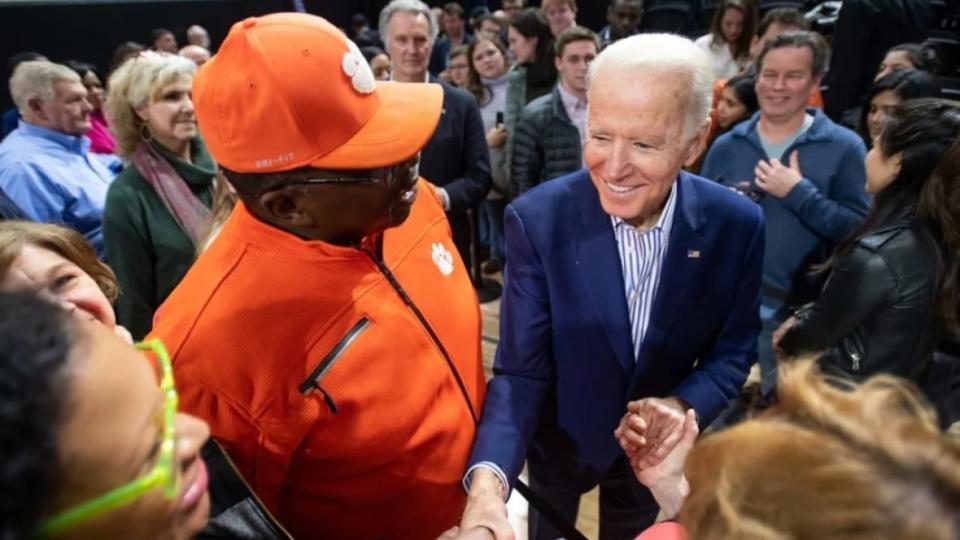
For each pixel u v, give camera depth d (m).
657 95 0.87
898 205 1.30
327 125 0.70
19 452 0.32
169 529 0.44
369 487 0.86
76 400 0.36
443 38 5.58
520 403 1.07
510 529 0.86
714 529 0.43
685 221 1.06
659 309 1.09
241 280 0.77
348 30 7.28
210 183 1.82
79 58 5.10
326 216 0.75
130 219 1.72
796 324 1.51
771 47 1.90
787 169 1.89
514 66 3.39
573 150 2.69
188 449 0.47
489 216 3.71
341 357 0.78
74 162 2.37
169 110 1.70
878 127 2.16
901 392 0.43
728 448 0.44
